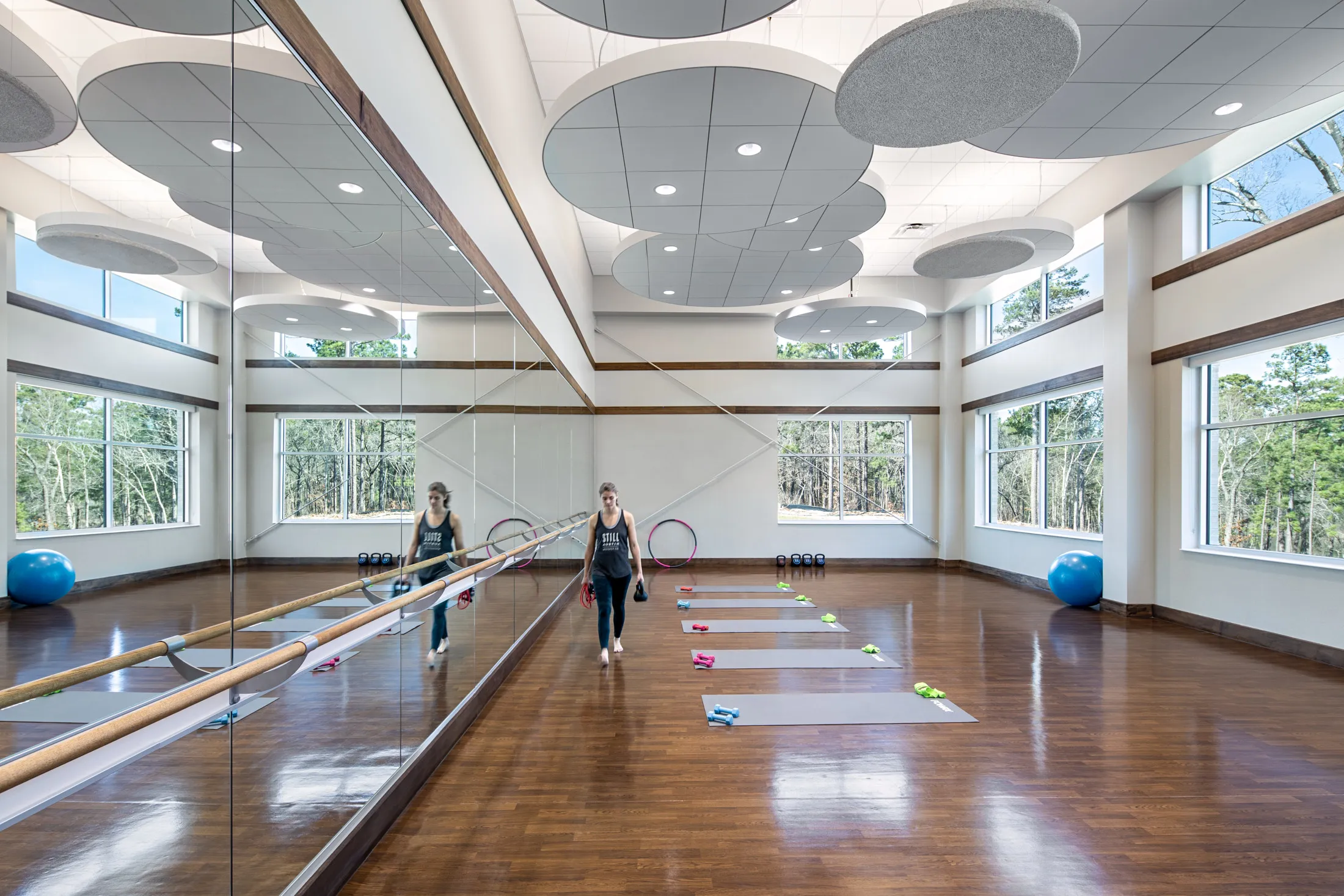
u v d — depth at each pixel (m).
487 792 3.02
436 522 3.16
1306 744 3.66
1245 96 4.21
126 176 1.17
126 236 1.18
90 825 1.14
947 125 3.89
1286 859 2.52
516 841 2.60
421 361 2.89
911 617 7.26
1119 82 4.05
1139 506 7.41
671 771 3.27
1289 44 3.66
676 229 5.88
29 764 0.96
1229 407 6.70
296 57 1.76
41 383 0.99
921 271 7.44
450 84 3.19
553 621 7.07
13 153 0.92
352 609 2.29
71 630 1.06
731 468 11.95
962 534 11.70
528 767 3.30
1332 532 5.59
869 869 2.42
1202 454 6.96
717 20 3.45
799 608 7.77
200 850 1.49
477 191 3.71
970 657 5.52
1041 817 2.82
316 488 2.02
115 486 1.17
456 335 3.37
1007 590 9.23
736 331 12.05
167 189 1.29
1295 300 5.78
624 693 4.53
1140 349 7.46
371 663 2.48
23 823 0.99
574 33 5.40
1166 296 7.25
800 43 5.81
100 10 1.08
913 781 3.16
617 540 5.32
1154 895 2.28
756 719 4.01
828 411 12.02
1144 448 7.43
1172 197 7.20
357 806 2.41
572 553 8.82
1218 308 6.59
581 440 9.86
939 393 12.03
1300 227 5.72
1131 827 2.75
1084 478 8.77
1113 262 7.67
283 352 1.80
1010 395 10.21
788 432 12.13
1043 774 3.25
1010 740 3.69
